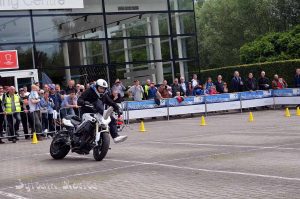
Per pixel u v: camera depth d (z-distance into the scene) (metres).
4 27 26.39
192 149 13.97
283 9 51.12
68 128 13.48
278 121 21.19
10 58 26.41
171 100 26.80
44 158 14.19
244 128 19.14
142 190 9.03
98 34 28.77
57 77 27.53
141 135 19.25
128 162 12.33
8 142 20.27
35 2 26.97
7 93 20.20
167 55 30.42
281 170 10.02
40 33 27.25
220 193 8.40
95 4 28.75
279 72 34.09
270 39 42.88
